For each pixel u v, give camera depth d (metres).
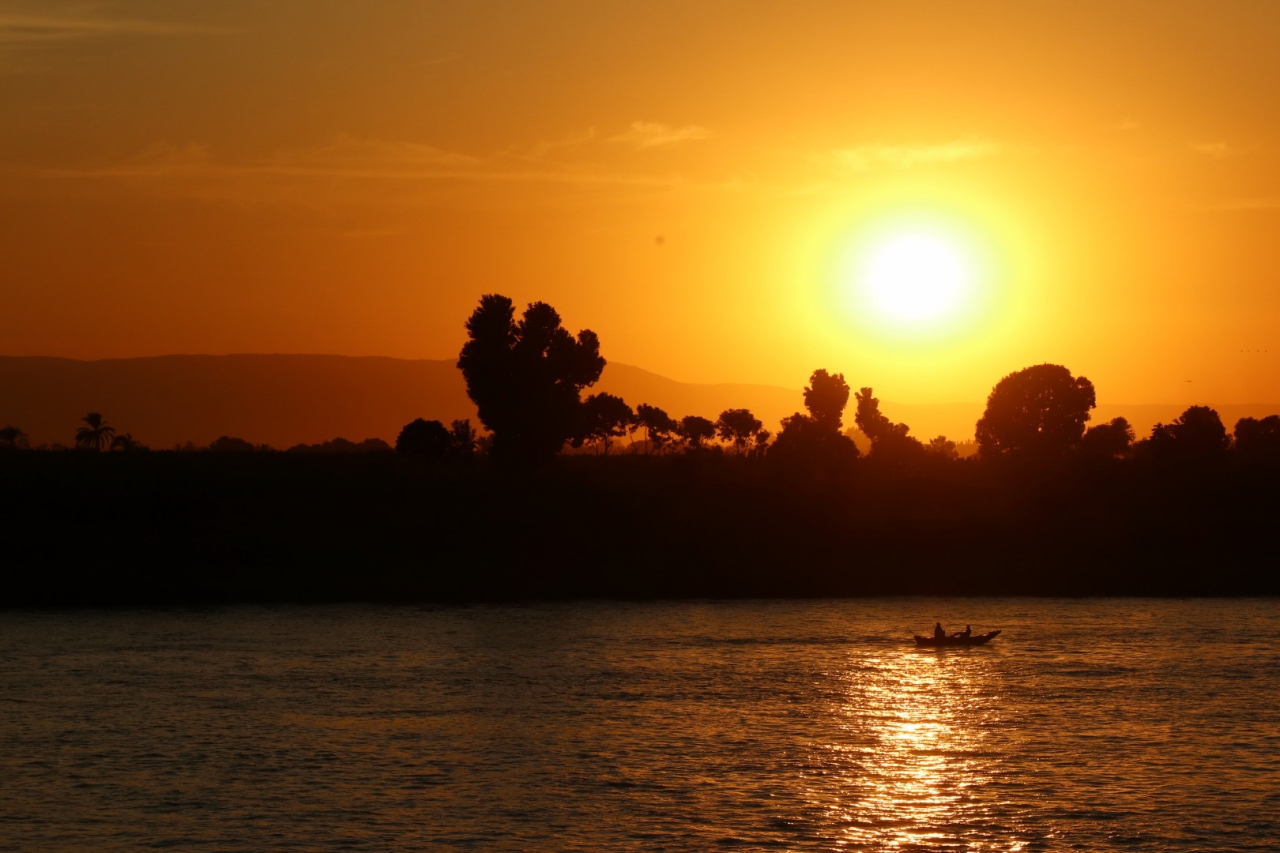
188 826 49.84
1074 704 73.44
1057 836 48.81
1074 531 154.38
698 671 85.38
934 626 108.38
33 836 48.53
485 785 55.69
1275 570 145.12
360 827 49.75
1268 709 71.75
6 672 84.06
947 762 59.78
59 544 137.88
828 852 47.06
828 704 73.69
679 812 51.75
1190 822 50.41
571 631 106.94
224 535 143.25
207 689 77.94
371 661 89.75
